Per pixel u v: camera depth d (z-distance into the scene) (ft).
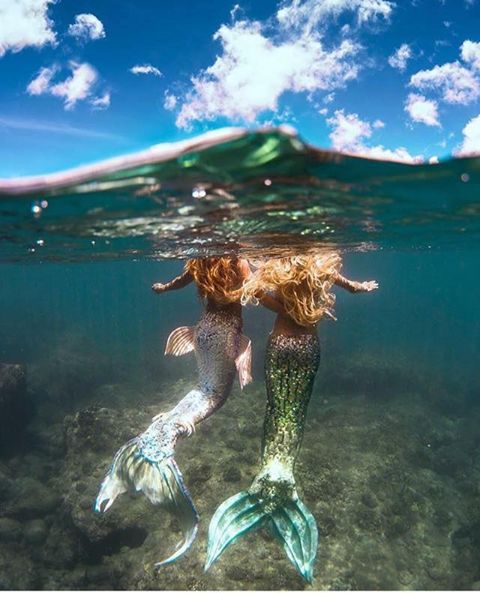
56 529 41.06
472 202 17.19
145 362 89.76
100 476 43.70
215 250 24.63
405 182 13.38
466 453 55.26
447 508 41.32
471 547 37.40
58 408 69.56
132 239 22.29
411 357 90.22
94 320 142.51
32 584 36.40
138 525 37.11
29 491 45.55
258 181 12.16
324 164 11.07
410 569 34.37
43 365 84.69
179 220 17.42
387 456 46.55
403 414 61.16
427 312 163.32
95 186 12.25
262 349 72.38
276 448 14.32
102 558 38.17
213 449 43.78
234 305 15.55
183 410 13.96
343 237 24.00
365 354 81.10
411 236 28.48
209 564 12.12
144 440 13.28
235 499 13.52
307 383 14.85
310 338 15.11
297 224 19.04
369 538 35.88
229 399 55.98
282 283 14.46
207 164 10.56
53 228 19.24
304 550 12.67
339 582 31.37
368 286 16.33
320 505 37.58
